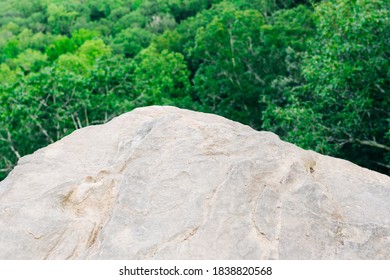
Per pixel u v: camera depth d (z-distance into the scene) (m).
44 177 4.89
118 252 3.90
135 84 16.75
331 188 4.63
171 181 4.43
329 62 11.61
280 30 20.31
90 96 15.68
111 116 16.05
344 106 12.54
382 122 12.56
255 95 19.94
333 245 4.00
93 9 56.91
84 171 4.92
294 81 17.50
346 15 11.82
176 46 32.06
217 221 4.06
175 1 48.53
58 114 15.51
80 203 4.51
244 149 4.77
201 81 20.81
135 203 4.28
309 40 15.88
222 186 4.30
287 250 3.90
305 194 4.29
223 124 5.15
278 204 4.22
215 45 20.47
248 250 3.89
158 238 3.98
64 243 4.15
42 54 43.59
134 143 5.06
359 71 11.59
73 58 25.88
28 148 16.09
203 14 33.34
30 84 15.60
